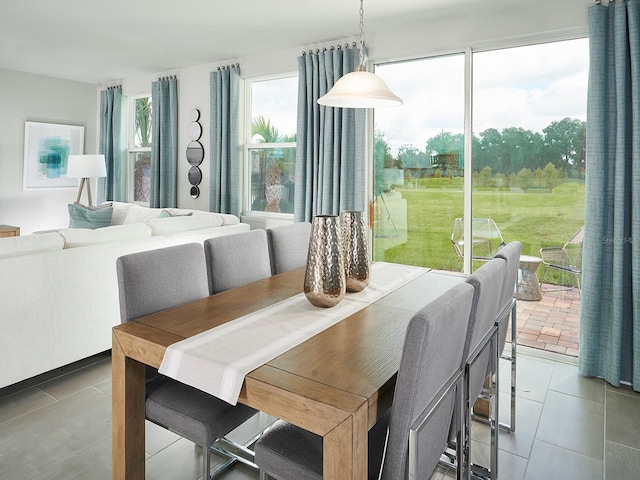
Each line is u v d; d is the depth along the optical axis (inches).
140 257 70.4
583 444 87.0
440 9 131.0
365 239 83.1
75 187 243.4
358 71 83.7
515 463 81.1
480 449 86.0
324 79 160.1
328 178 158.7
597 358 115.3
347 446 43.1
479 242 139.9
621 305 109.5
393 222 156.3
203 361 52.7
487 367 73.4
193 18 142.4
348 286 82.2
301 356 54.3
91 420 91.7
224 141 187.3
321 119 159.3
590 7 110.3
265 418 96.7
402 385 45.6
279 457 52.7
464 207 141.2
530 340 133.1
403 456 46.7
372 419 46.2
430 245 149.3
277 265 103.4
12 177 219.9
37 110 225.6
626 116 108.7
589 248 113.0
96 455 80.4
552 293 129.3
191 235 140.4
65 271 105.7
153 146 212.8
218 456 82.1
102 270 114.0
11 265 95.4
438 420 53.6
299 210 167.3
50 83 228.8
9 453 80.4
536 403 102.7
